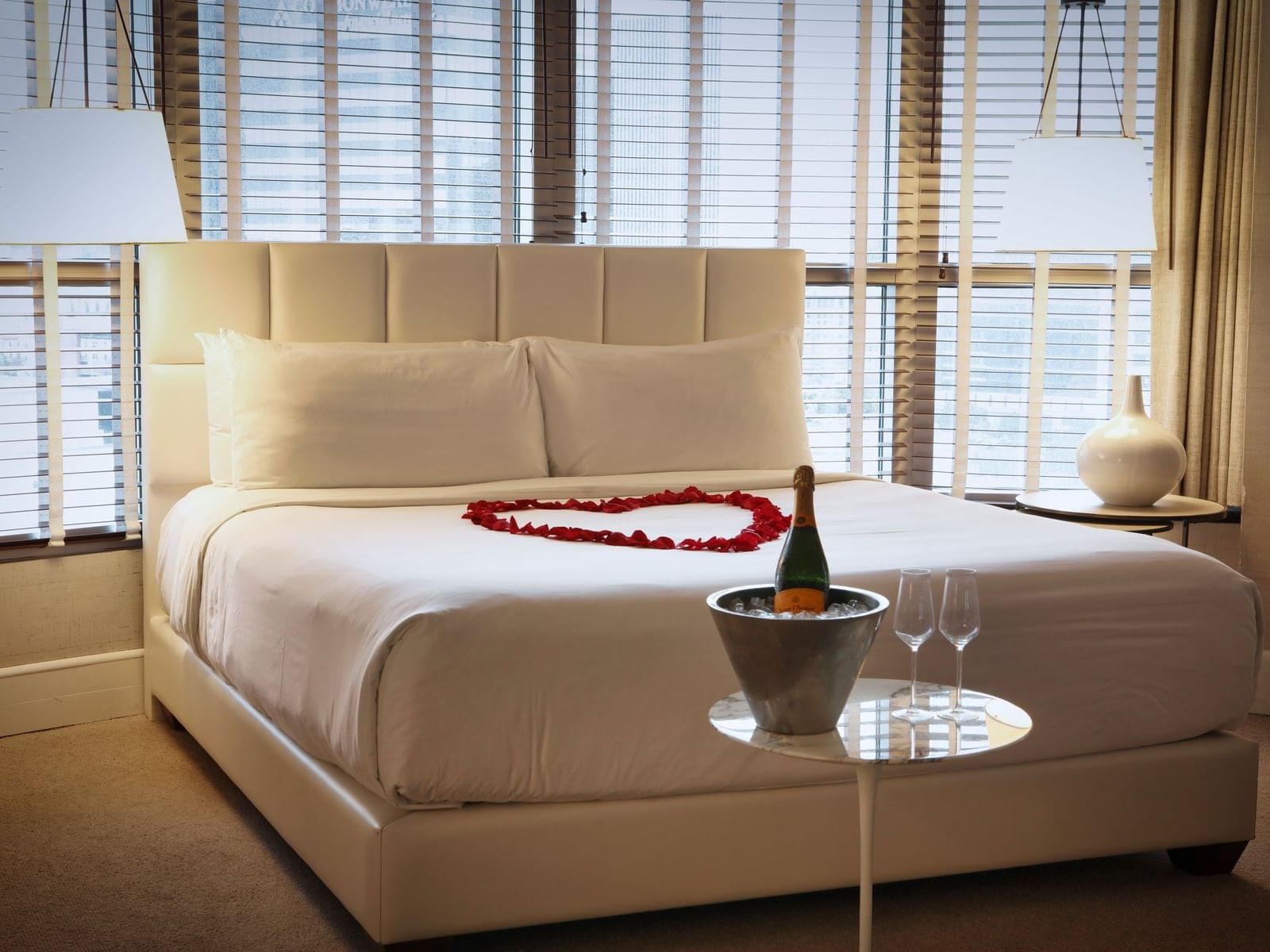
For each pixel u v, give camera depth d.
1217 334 4.12
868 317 4.59
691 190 4.42
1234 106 4.02
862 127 4.44
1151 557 2.55
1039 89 4.43
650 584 2.26
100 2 3.70
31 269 3.63
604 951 2.26
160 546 3.53
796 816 2.28
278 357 3.51
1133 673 2.46
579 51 4.33
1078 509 3.64
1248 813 2.56
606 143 4.36
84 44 3.55
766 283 4.25
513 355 3.77
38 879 2.55
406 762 2.04
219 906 2.43
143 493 3.76
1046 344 4.53
